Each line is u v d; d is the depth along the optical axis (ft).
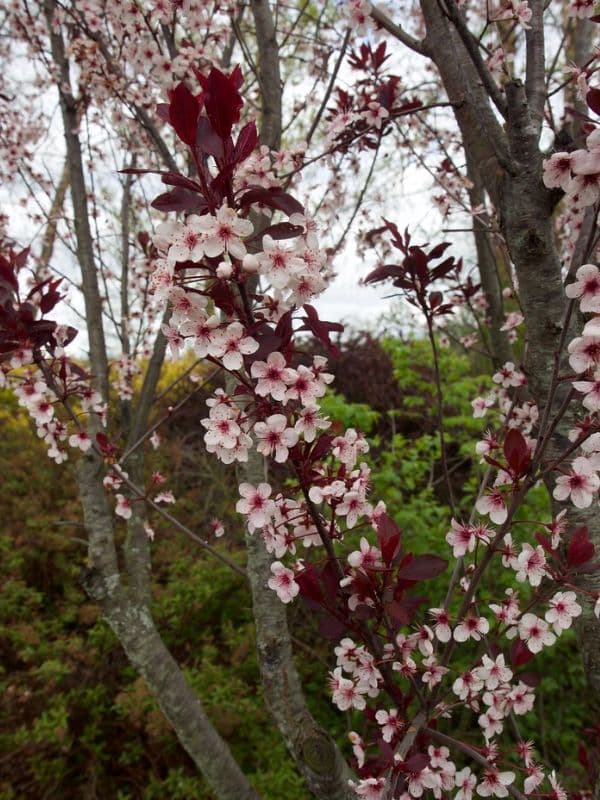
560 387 4.94
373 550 4.24
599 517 4.89
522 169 4.86
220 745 7.33
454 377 14.90
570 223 8.23
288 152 7.20
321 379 4.14
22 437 20.92
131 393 10.47
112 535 7.85
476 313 11.02
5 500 17.38
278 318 4.01
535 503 10.97
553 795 4.54
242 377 3.77
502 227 5.27
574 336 4.99
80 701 11.02
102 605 7.49
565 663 10.77
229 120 3.35
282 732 6.02
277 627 6.19
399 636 4.80
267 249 3.42
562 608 4.22
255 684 11.66
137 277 12.40
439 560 4.17
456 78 5.65
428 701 4.36
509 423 6.78
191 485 19.84
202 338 3.56
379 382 22.75
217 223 3.27
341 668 4.44
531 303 5.08
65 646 12.03
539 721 10.15
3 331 5.47
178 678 7.41
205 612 13.19
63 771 10.09
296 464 3.95
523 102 4.69
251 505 4.08
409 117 10.89
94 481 7.85
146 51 8.12
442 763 4.20
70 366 6.33
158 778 10.20
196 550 15.81
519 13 5.16
